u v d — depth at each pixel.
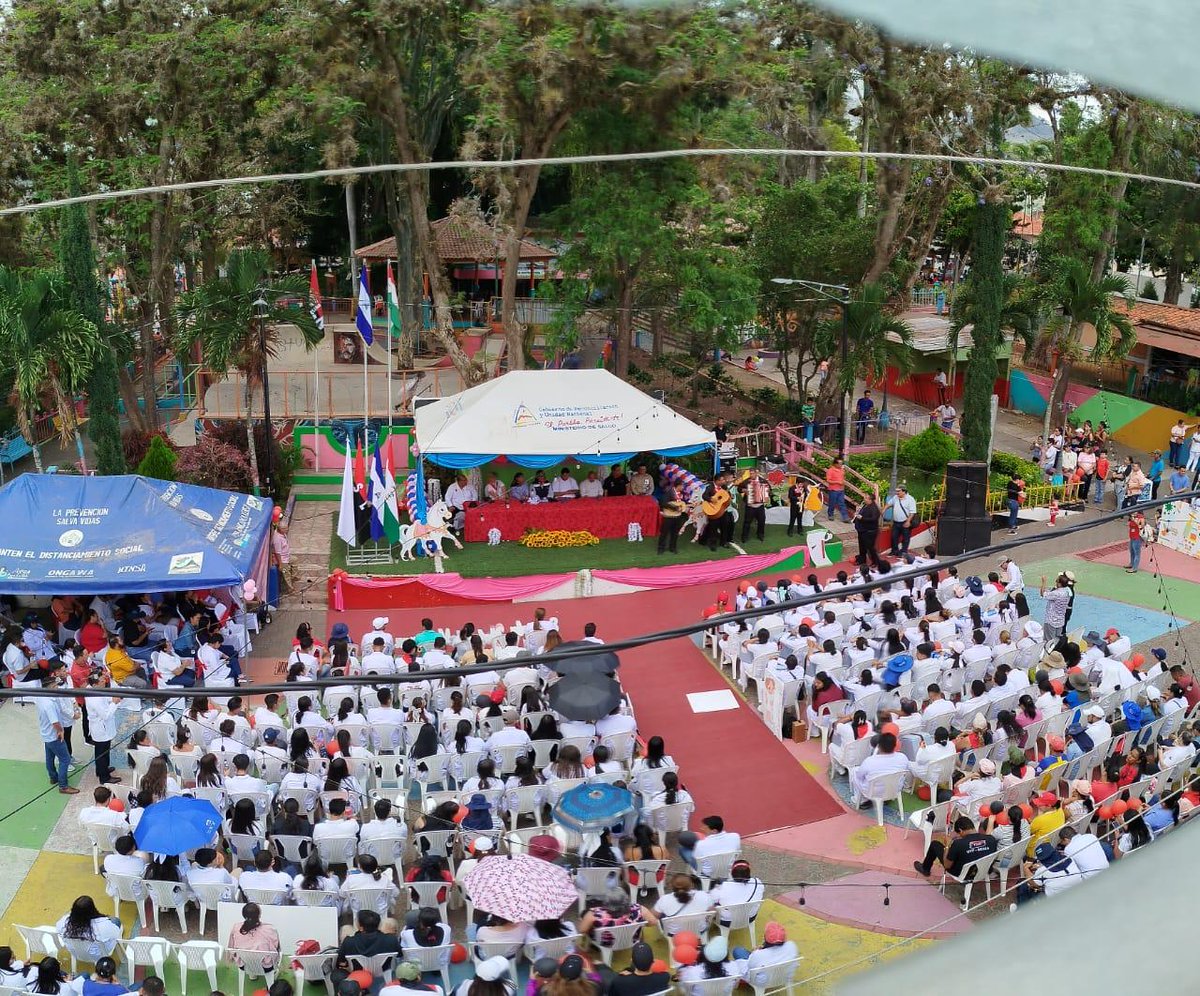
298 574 27.06
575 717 16.88
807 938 14.91
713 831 15.34
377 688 19.25
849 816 17.83
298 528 29.75
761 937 14.81
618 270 36.41
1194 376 41.56
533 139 32.25
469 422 28.84
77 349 26.92
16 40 33.62
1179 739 17.94
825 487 31.62
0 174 34.62
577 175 36.41
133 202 34.31
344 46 31.66
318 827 15.06
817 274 38.84
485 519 28.81
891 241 36.03
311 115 33.72
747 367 47.72
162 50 32.50
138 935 14.49
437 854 15.29
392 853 15.40
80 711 18.39
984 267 32.38
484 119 31.27
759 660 21.09
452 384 39.53
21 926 13.37
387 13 30.73
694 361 43.28
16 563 21.08
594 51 29.81
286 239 50.03
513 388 29.67
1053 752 17.89
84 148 35.56
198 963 13.36
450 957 13.56
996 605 23.62
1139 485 31.59
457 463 28.25
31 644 20.61
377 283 52.12
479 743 17.28
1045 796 16.08
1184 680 19.50
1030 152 40.25
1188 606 26.39
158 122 35.66
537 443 28.67
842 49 31.08
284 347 44.12
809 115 41.25
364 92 32.78
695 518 28.98
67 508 22.12
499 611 25.94
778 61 32.19
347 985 11.75
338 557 27.89
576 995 11.18
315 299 29.31
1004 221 32.31
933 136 33.28
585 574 26.64
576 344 36.41
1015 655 21.12
